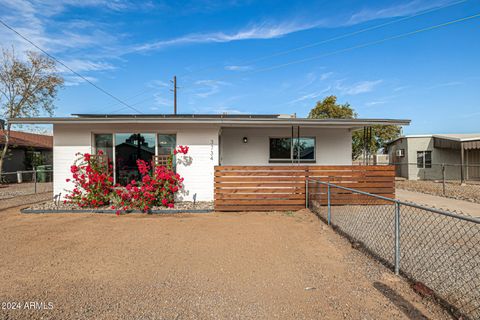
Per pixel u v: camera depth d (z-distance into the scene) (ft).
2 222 18.78
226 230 16.47
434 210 8.32
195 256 12.15
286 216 20.47
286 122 24.38
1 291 8.95
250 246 13.48
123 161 25.45
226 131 32.86
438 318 7.29
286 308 7.91
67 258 11.91
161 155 25.04
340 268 10.75
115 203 23.30
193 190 25.20
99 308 7.93
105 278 9.92
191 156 25.20
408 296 8.52
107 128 25.14
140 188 22.16
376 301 8.23
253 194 22.43
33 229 16.79
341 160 33.24
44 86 50.83
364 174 24.03
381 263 11.22
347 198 23.90
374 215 20.40
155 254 12.41
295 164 33.01
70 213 21.81
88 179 23.91
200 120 23.26
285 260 11.64
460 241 14.39
